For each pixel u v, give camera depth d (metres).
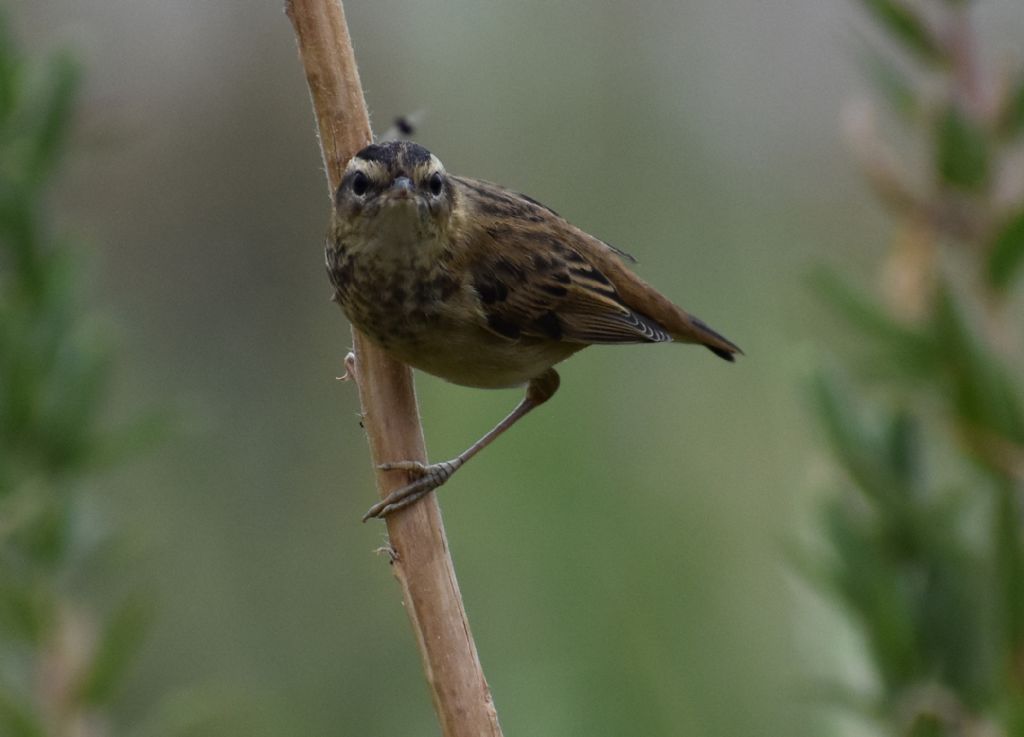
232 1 16.06
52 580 8.45
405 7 16.19
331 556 13.62
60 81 8.55
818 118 16.72
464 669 6.90
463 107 15.91
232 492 13.94
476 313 8.73
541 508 11.30
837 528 7.82
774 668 11.16
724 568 12.06
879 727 8.01
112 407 12.43
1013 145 7.59
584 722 10.49
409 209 8.07
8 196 8.40
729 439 13.47
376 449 7.46
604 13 16.11
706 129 16.22
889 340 7.43
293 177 15.77
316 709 12.40
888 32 7.70
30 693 8.37
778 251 15.30
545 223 9.44
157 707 11.90
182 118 15.81
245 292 15.54
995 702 7.52
